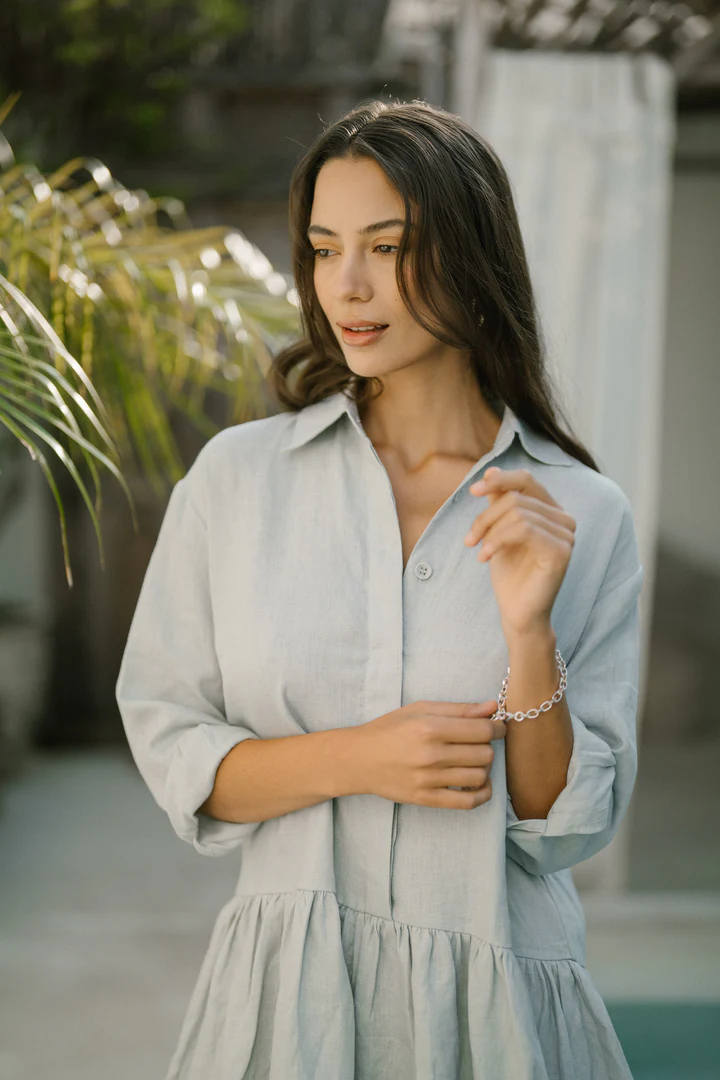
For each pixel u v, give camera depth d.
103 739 5.64
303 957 1.18
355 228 1.16
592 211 3.38
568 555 1.08
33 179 1.79
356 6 5.04
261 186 5.16
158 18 4.59
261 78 5.07
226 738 1.22
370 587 1.22
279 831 1.24
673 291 4.86
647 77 3.40
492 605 1.21
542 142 3.37
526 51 3.53
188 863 4.09
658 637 5.37
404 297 1.16
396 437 1.30
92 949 3.32
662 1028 2.87
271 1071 1.16
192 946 3.36
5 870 3.97
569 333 3.37
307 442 1.30
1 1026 2.81
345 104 5.18
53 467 5.16
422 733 1.10
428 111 1.21
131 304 1.83
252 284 2.09
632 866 3.98
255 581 1.24
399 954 1.19
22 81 4.59
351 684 1.20
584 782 1.16
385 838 1.20
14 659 5.00
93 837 4.35
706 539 5.19
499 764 1.18
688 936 3.38
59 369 1.65
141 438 1.96
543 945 1.23
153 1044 2.74
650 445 3.40
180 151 5.12
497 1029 1.16
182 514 1.32
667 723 5.48
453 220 1.17
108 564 5.61
